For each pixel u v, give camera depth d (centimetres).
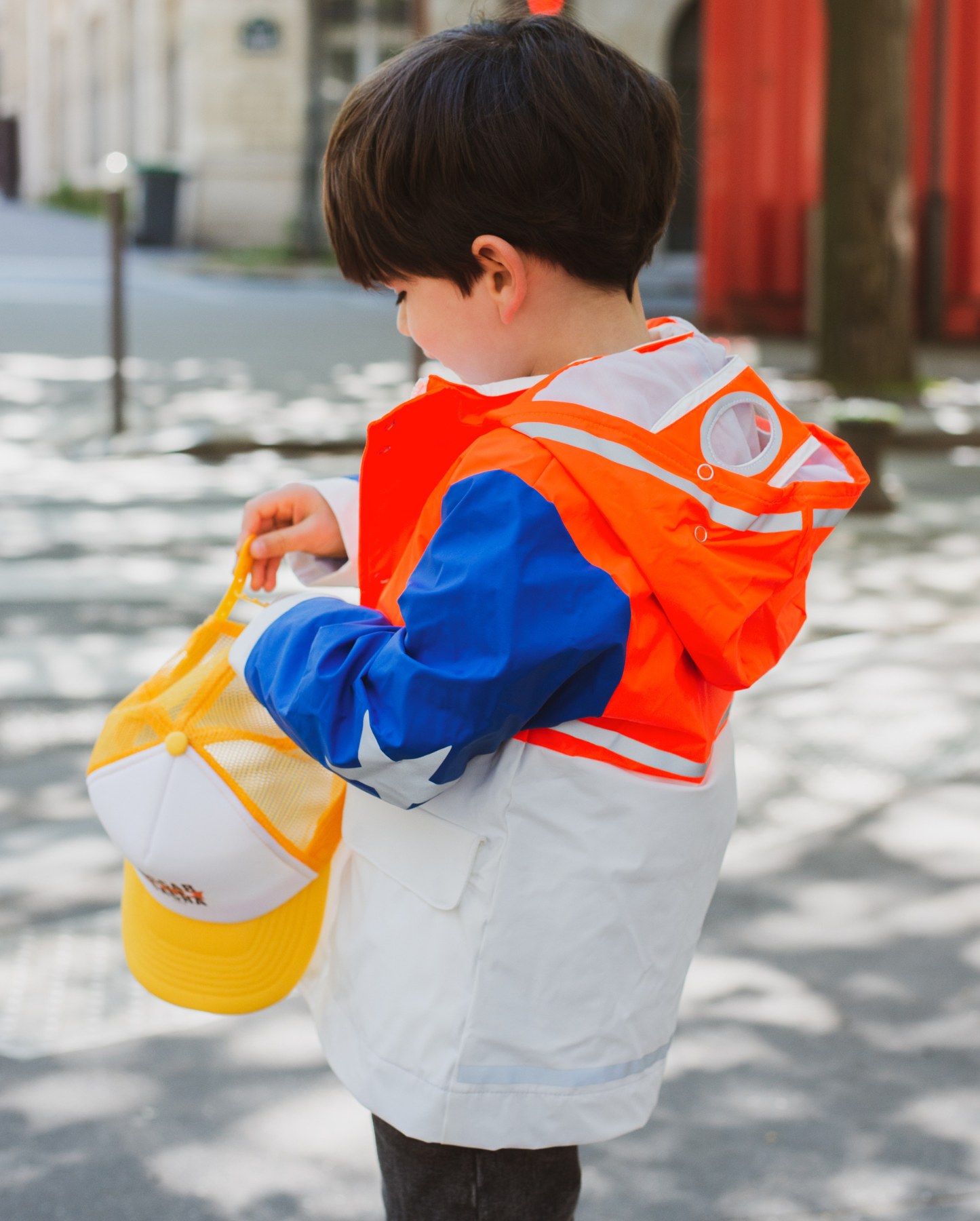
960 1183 235
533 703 116
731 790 138
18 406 960
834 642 523
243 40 2320
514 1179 139
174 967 140
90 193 3005
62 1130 244
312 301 1755
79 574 590
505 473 116
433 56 122
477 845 124
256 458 849
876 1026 280
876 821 372
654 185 126
